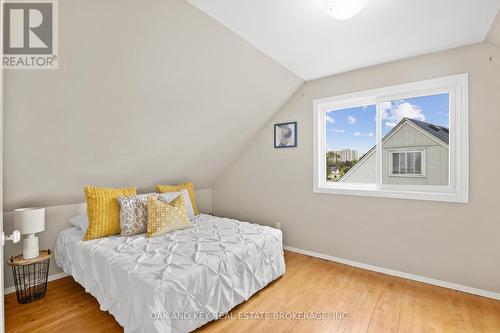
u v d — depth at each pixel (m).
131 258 1.92
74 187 2.59
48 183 2.37
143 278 1.63
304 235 3.27
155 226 2.48
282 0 1.61
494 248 2.15
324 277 2.60
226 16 1.79
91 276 2.05
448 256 2.35
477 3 1.64
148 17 1.66
